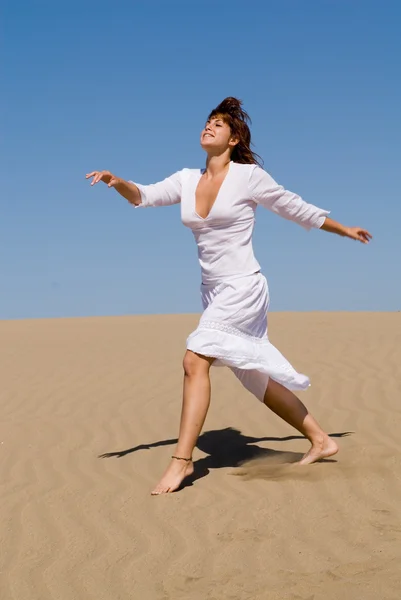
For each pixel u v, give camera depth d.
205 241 5.17
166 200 5.29
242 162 5.25
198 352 5.00
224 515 4.47
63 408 7.70
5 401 8.17
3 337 14.34
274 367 5.18
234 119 5.18
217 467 5.52
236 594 3.40
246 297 5.09
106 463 5.79
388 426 6.47
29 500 4.97
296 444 6.11
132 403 7.77
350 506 4.53
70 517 4.61
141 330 14.43
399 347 10.03
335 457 5.53
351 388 7.88
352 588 3.31
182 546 4.05
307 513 4.45
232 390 8.01
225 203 5.05
